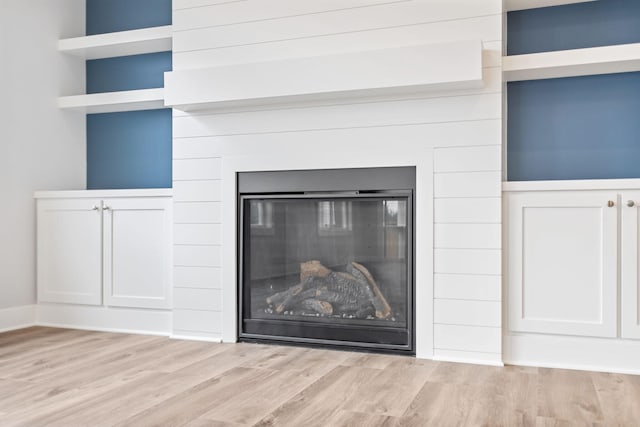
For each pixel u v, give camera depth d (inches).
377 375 102.0
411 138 115.3
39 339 131.7
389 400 88.4
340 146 120.3
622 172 117.9
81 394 90.9
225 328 129.3
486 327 110.3
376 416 81.4
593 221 105.4
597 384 97.2
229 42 127.8
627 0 118.3
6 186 142.6
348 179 120.4
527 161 123.0
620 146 118.0
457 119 112.3
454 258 112.6
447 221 113.0
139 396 90.0
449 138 112.9
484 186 110.7
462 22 111.4
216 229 130.2
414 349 115.9
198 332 131.7
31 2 148.6
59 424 78.2
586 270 105.9
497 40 109.6
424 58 108.0
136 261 138.6
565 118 120.7
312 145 122.5
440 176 113.4
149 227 137.4
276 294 127.0
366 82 111.6
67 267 145.7
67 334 137.6
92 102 150.1
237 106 127.6
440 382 97.8
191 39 131.3
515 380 99.3
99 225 141.9
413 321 116.0
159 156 155.4
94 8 161.9
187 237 132.6
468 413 82.7
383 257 119.3
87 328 143.8
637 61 107.1
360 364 109.5
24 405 85.8
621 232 103.9
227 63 127.9
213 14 129.3
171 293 135.4
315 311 123.8
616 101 118.0
